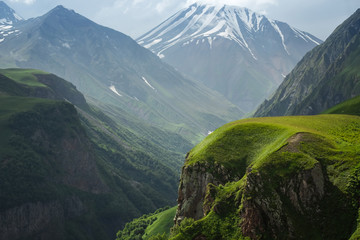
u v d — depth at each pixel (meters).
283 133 89.06
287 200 63.28
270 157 70.69
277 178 65.69
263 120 115.31
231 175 85.25
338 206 59.97
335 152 70.38
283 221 61.00
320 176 64.69
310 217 60.75
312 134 80.06
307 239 58.25
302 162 67.06
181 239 66.88
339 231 56.88
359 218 55.91
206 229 67.00
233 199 70.38
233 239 63.06
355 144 75.81
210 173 87.88
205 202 76.44
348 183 61.38
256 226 62.06
